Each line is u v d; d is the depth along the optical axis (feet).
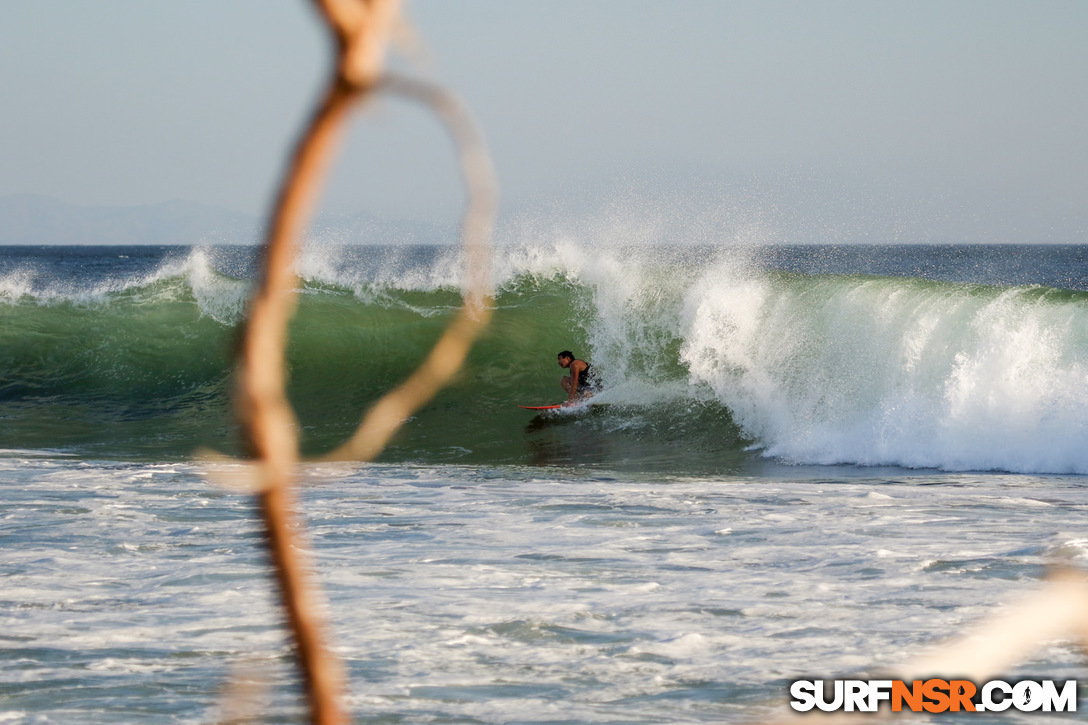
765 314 192.13
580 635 65.26
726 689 55.11
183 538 94.58
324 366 228.22
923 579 77.46
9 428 197.16
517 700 54.29
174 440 182.70
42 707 53.36
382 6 4.64
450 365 5.90
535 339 219.00
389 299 246.06
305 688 5.62
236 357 5.07
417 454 170.81
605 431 185.88
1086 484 129.70
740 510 109.40
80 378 231.71
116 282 256.32
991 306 162.50
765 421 179.22
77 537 94.89
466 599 73.61
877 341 172.35
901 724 47.96
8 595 75.41
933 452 154.92
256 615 69.72
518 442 179.93
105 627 67.62
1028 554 84.12
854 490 124.36
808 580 78.18
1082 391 149.89
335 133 4.70
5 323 244.63
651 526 100.78
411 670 58.95
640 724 50.34
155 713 52.13
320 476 7.95
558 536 96.02
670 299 211.82
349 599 73.51
